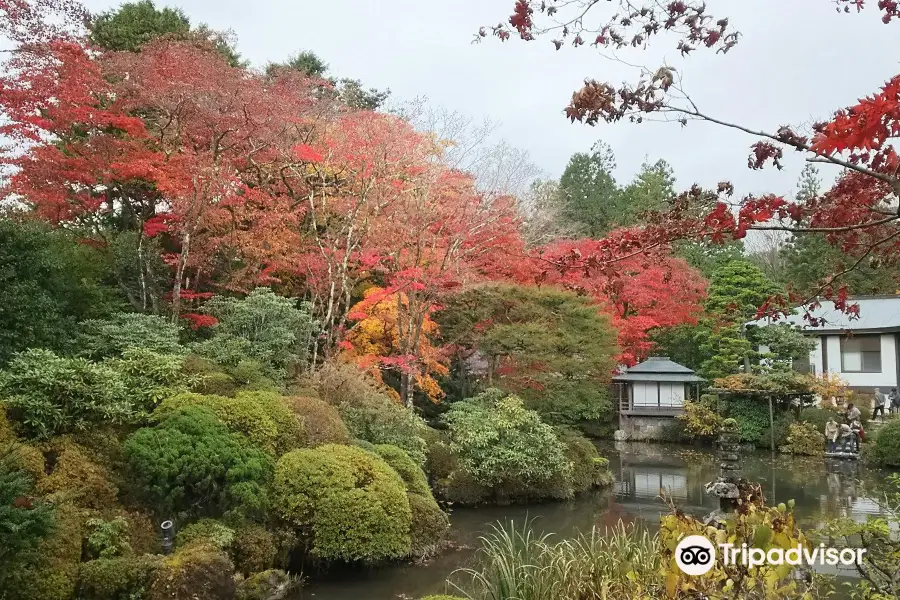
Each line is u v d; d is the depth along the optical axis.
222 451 7.57
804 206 3.35
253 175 14.26
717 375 23.19
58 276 9.85
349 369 11.57
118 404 7.67
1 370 7.54
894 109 2.14
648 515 11.81
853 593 4.17
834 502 12.37
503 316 15.81
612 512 12.12
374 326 14.41
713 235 3.14
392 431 11.25
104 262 12.36
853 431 18.52
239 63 19.78
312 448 8.91
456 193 14.03
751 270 23.06
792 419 20.42
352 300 16.44
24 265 9.11
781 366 21.20
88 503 6.75
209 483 7.48
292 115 12.87
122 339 9.70
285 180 14.80
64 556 6.05
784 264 27.62
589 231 34.16
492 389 14.63
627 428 23.48
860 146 2.23
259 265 14.01
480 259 15.38
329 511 8.04
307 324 12.23
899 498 5.01
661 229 3.31
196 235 12.98
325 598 7.42
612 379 22.88
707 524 3.38
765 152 3.09
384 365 14.30
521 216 15.84
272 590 7.25
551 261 3.67
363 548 8.02
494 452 12.72
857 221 3.45
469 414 13.71
